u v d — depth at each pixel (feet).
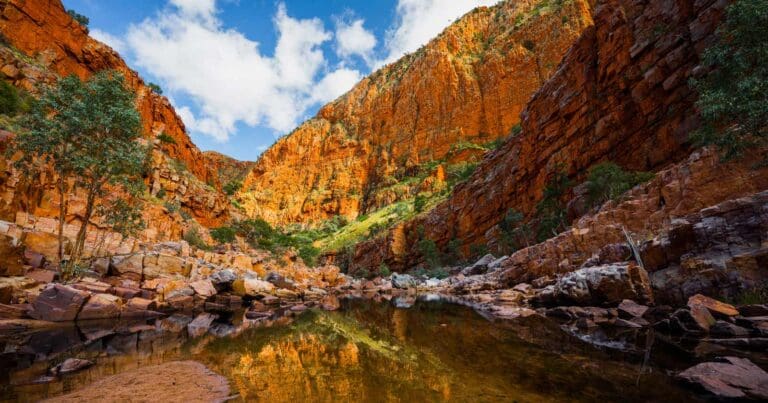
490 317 53.47
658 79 123.54
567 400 17.58
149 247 97.04
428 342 34.45
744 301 36.37
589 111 156.56
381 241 311.88
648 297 46.75
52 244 65.46
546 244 86.79
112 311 50.34
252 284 82.89
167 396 18.60
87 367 24.64
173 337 37.55
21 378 21.79
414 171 465.88
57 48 185.16
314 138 631.97
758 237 38.73
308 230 490.49
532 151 193.36
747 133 47.91
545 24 414.82
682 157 111.75
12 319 41.73
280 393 19.27
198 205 200.23
